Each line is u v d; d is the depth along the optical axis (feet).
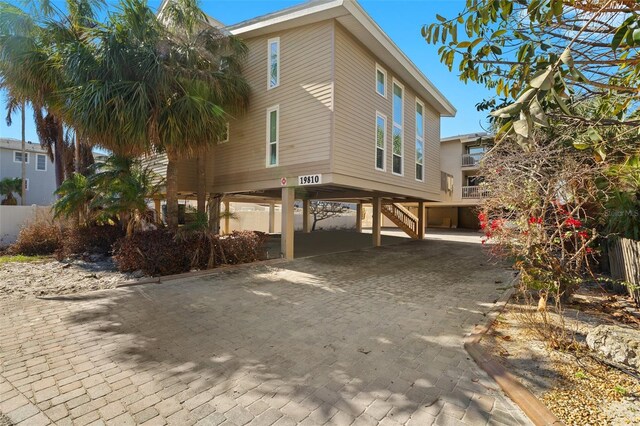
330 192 48.65
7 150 75.72
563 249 13.98
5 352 11.33
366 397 8.93
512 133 7.16
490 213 18.22
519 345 11.94
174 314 15.67
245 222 73.41
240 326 14.26
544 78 6.09
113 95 22.54
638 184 17.40
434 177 49.90
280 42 31.04
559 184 14.05
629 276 17.94
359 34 29.63
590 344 11.37
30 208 40.75
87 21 26.84
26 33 25.81
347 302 18.19
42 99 28.48
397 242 51.44
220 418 7.97
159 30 25.64
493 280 24.14
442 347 12.25
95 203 26.99
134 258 24.14
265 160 32.19
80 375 9.88
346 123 28.73
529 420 8.02
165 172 36.55
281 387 9.39
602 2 7.81
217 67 30.42
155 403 8.54
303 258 32.94
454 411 8.34
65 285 20.42
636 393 8.73
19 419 7.79
